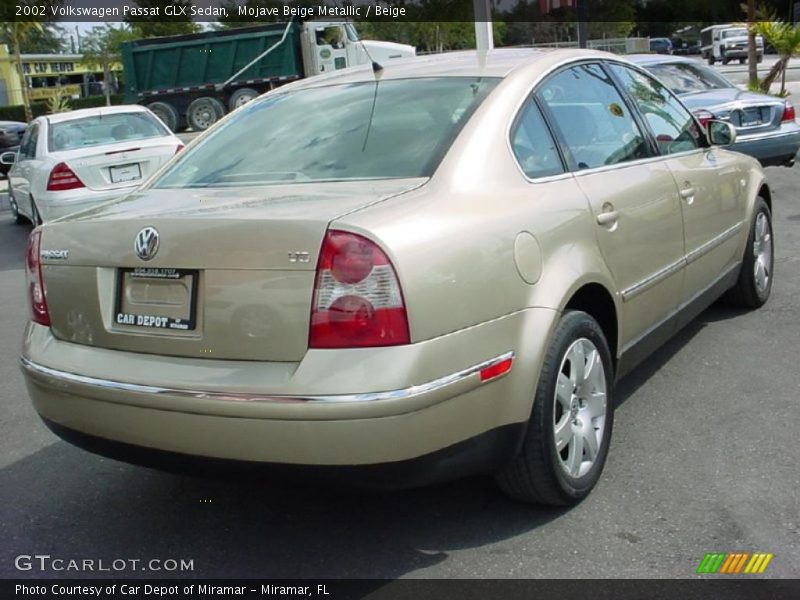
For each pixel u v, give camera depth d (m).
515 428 3.19
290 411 2.78
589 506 3.58
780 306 6.21
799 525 3.35
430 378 2.84
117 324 3.17
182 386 2.93
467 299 2.98
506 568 3.18
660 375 5.03
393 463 2.83
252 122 4.15
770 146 10.63
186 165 4.05
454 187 3.25
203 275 2.96
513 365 3.14
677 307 4.63
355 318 2.78
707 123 5.32
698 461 3.92
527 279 3.23
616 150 4.24
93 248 3.22
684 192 4.61
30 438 4.71
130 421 3.06
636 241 4.03
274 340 2.85
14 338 6.86
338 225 2.82
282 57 24.36
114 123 11.10
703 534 3.32
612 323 3.87
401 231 2.88
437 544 3.37
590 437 3.62
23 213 12.37
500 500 3.67
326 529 3.54
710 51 48.12
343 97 4.02
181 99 25.09
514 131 3.61
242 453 2.88
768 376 4.91
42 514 3.81
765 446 4.04
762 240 6.08
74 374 3.18
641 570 3.11
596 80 4.36
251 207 3.10
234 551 3.43
